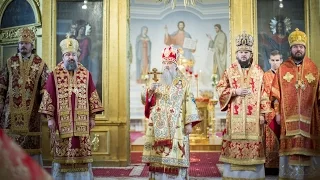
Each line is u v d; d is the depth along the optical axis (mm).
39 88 5180
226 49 13562
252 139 4832
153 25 13867
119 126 7316
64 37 7512
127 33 7543
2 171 708
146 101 4617
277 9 7230
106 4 7477
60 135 4465
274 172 6309
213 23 13688
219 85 5094
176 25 13836
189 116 4434
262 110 4902
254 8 7199
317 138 4848
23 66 5094
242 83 4945
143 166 7262
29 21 7887
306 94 4840
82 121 4582
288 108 4875
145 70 13664
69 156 4441
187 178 4410
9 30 8016
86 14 7547
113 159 7207
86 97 4676
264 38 7230
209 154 9469
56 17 7512
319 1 7020
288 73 4941
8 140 741
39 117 5191
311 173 4816
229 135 4930
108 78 7387
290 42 5012
